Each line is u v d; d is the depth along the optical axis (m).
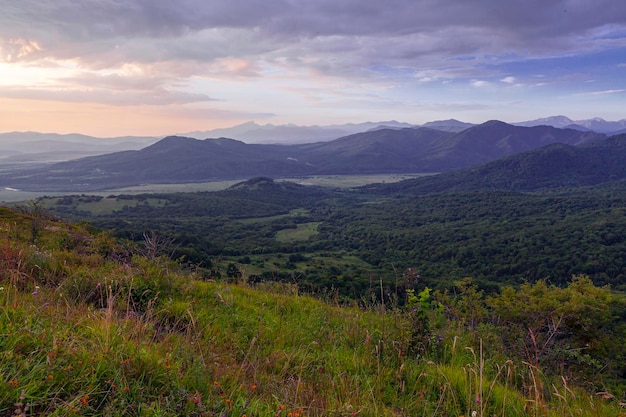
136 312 4.37
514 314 7.91
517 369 4.50
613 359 7.42
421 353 4.44
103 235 8.55
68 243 8.79
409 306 4.95
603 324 8.22
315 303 6.63
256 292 6.75
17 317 2.88
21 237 8.63
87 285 4.95
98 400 2.26
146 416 2.16
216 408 2.40
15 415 1.90
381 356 4.20
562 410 3.29
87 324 3.18
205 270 8.15
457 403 3.31
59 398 2.06
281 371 3.50
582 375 4.94
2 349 2.39
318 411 2.71
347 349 4.44
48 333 2.69
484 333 5.42
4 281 4.19
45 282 4.86
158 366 2.65
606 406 3.87
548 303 8.20
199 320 4.51
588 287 10.30
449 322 5.73
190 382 2.66
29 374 2.14
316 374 3.60
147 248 6.66
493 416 3.08
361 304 6.98
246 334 4.45
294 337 4.62
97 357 2.51
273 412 2.47
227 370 3.10
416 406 3.17
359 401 3.00
